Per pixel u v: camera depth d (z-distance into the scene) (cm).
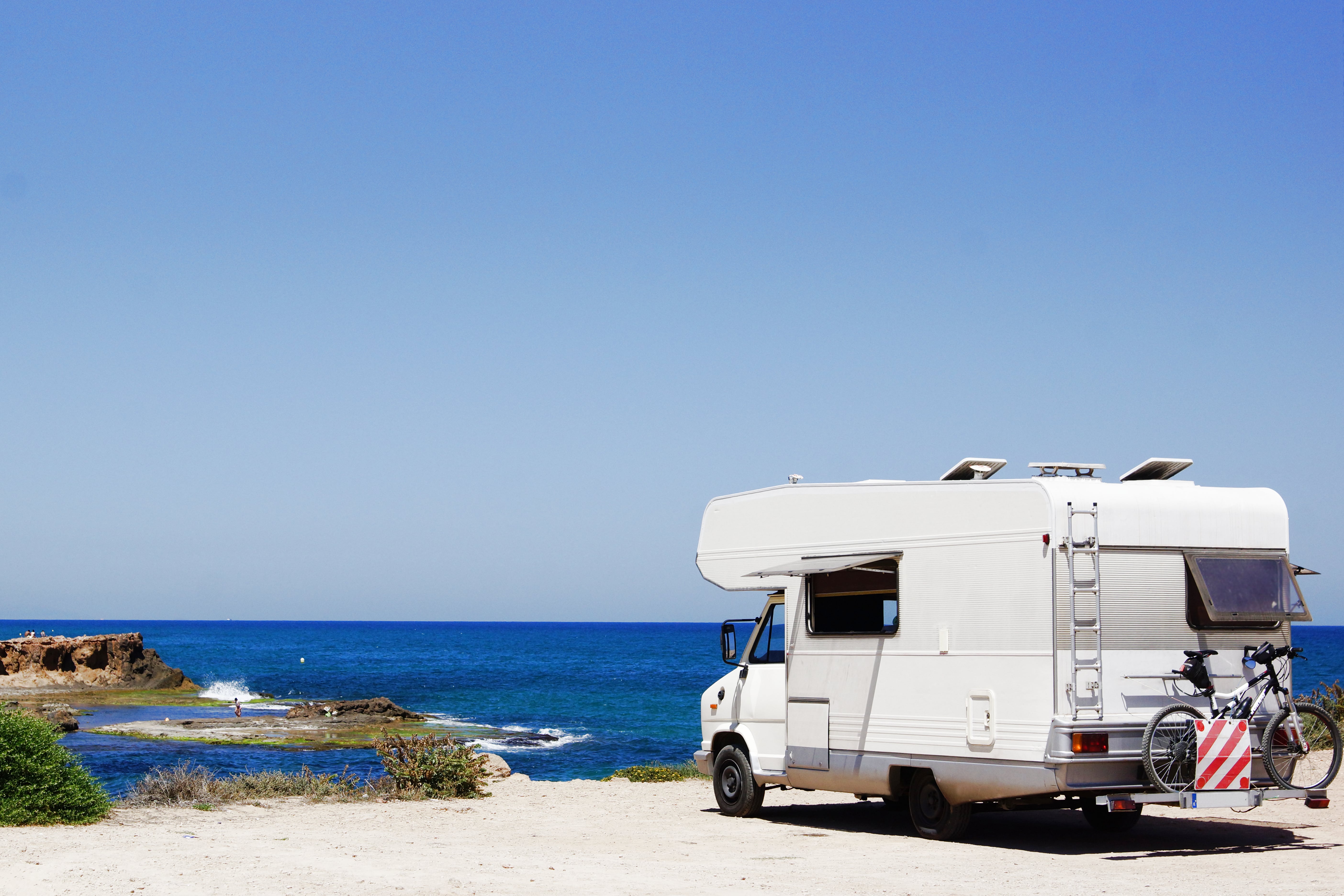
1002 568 1067
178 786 1471
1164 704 1039
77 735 4228
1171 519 1068
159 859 997
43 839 1102
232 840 1137
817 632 1263
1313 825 1255
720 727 1401
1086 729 999
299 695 6919
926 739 1123
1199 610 1066
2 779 1207
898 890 885
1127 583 1043
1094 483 1060
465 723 5128
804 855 1073
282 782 1606
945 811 1139
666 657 13225
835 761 1224
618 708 6119
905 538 1163
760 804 1368
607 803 1533
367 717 5094
